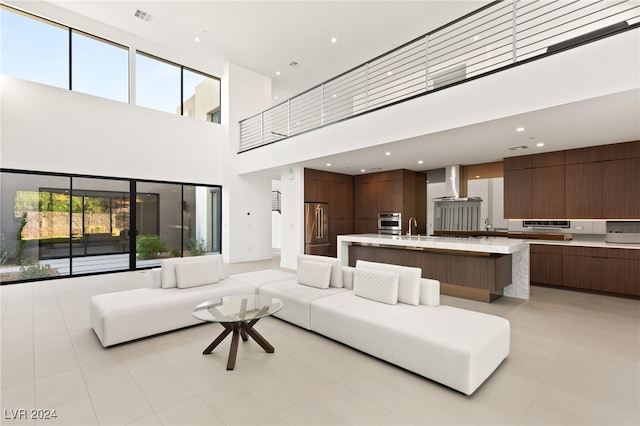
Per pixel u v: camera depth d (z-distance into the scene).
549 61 3.29
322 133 5.97
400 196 7.74
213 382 2.29
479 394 2.14
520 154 5.89
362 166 7.34
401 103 4.68
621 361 2.62
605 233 5.33
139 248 7.11
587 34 3.13
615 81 2.89
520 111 3.50
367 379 2.35
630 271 4.60
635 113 3.49
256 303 3.00
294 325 3.54
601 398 2.09
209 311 2.74
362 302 3.23
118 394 2.13
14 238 5.64
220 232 8.45
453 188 7.07
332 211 8.15
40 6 5.62
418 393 2.16
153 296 3.40
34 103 5.76
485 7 3.87
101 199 6.57
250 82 8.37
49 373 2.40
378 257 5.70
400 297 3.24
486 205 8.65
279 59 7.66
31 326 3.43
